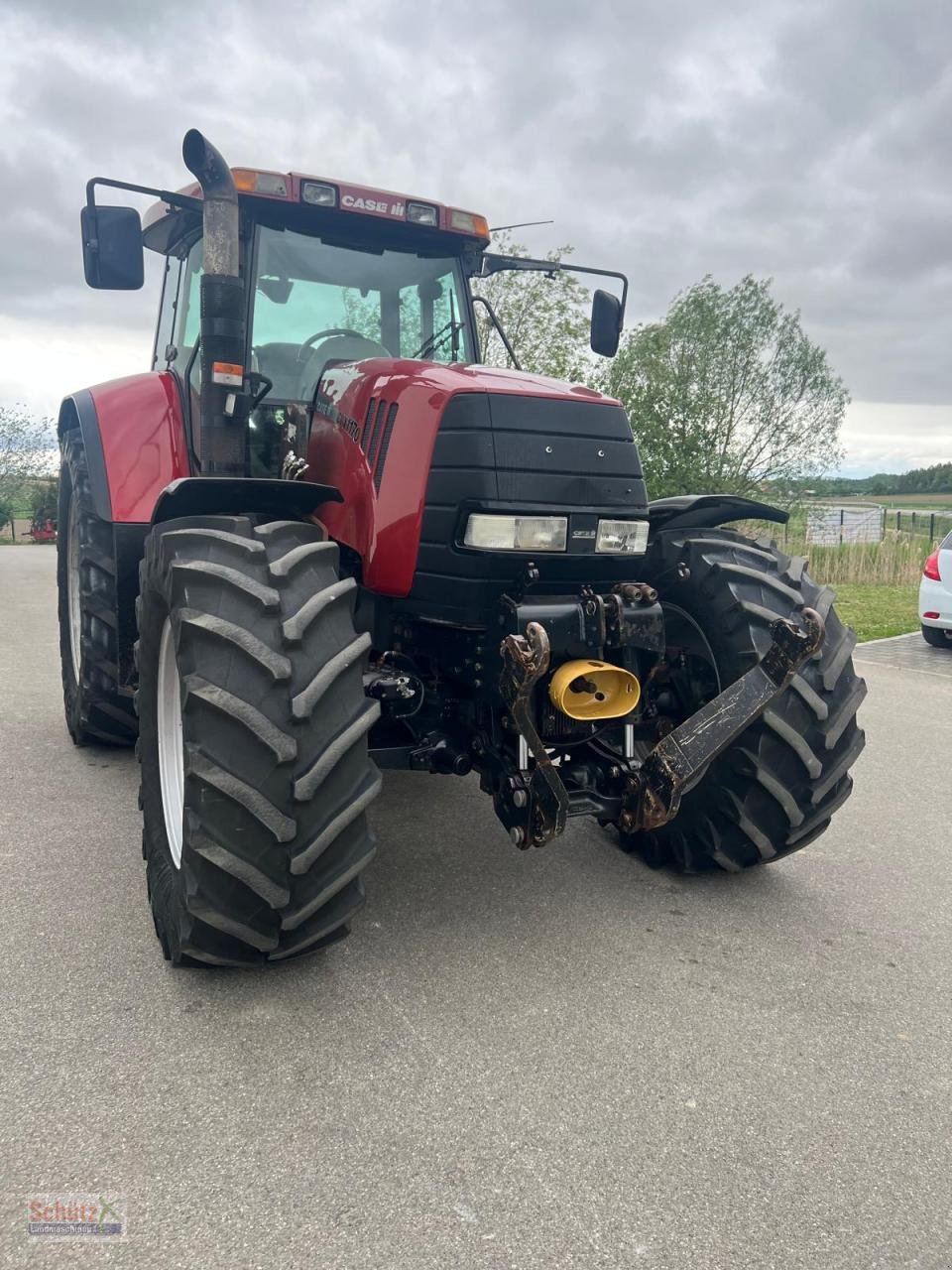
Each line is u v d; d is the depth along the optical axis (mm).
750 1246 1638
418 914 2887
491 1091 2027
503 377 2789
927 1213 1732
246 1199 1689
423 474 2646
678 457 20062
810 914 3021
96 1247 1567
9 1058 2062
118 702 4000
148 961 2500
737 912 3008
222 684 2189
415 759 2814
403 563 2705
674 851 3225
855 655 8812
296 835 2201
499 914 2912
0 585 10617
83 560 3936
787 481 20797
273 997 2363
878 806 4207
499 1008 2363
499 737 2807
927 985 2580
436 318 3789
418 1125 1907
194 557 2334
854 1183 1805
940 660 8562
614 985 2504
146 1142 1821
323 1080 2037
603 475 2701
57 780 3953
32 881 2961
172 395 3777
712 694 3098
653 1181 1784
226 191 2830
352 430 2926
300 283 3533
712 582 3074
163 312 4430
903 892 3227
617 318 3855
